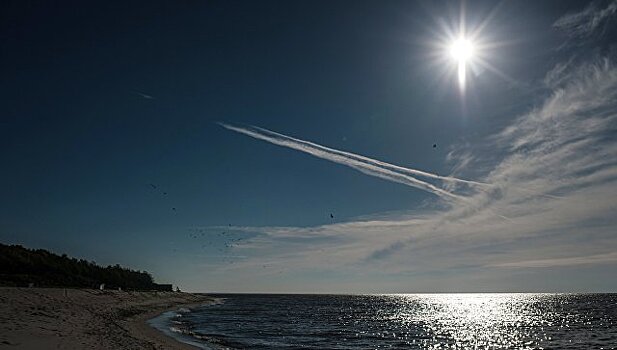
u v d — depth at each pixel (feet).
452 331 237.66
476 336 213.05
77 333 107.65
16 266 265.34
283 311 400.67
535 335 217.77
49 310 142.61
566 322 297.33
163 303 354.33
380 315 370.12
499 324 286.66
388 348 161.99
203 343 140.97
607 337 206.49
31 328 103.24
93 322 140.05
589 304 587.68
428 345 175.32
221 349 129.39
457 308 538.06
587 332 230.48
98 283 307.17
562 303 639.35
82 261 344.08
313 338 183.83
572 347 172.76
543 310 460.96
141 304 284.41
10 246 282.77
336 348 155.12
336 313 387.34
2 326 100.42
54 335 98.58
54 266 289.33
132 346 102.89
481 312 442.50
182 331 173.06
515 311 457.68
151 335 142.82
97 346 93.20
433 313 422.82
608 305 550.77
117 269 399.03
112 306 221.87
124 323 169.48
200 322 234.79
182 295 506.48
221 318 276.41
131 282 399.03
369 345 168.45
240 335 180.65
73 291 223.10
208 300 596.29
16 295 157.58
